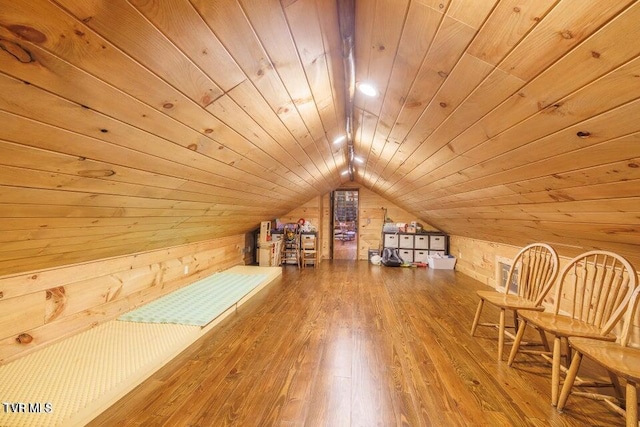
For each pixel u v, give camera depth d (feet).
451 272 17.71
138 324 8.20
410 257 20.52
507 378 6.19
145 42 2.72
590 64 2.59
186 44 2.97
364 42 4.08
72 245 6.31
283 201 16.40
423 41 3.41
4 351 5.94
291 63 4.17
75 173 4.09
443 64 3.65
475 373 6.37
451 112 4.72
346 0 3.40
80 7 2.15
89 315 7.77
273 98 4.94
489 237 13.37
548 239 8.48
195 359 6.89
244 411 5.09
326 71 4.88
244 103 4.63
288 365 6.64
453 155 6.44
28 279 6.31
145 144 4.32
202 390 5.69
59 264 6.88
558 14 2.30
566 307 8.94
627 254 6.43
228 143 5.76
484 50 3.06
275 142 7.01
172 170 5.63
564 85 2.97
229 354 7.15
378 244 22.45
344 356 7.07
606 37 2.29
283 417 4.95
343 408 5.19
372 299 11.91
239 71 3.79
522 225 8.44
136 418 4.89
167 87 3.43
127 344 6.98
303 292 12.92
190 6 2.58
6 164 3.28
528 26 2.53
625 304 4.99
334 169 14.83
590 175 4.29
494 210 8.63
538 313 6.31
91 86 2.90
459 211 11.68
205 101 4.05
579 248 7.82
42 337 6.61
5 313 5.93
